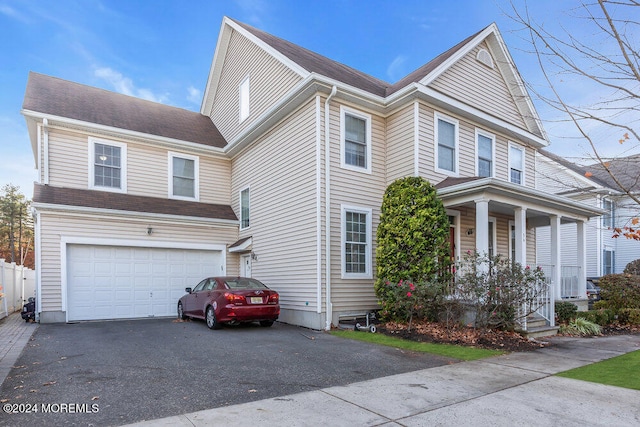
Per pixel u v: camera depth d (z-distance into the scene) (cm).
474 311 834
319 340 806
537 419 383
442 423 372
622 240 1922
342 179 1045
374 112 1131
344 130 1066
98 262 1168
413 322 917
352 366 586
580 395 454
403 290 870
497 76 1342
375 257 1087
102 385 487
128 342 773
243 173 1397
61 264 1100
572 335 912
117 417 383
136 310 1210
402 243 932
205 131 1572
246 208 1365
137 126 1364
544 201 1045
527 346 745
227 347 724
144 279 1234
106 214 1170
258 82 1332
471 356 655
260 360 621
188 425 362
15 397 442
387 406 416
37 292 1078
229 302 913
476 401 432
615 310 1147
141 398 439
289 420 377
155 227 1255
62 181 1197
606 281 1224
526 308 886
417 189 943
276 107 1123
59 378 518
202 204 1420
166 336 846
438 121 1130
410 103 1081
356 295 1029
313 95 1033
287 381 507
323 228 986
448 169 1136
